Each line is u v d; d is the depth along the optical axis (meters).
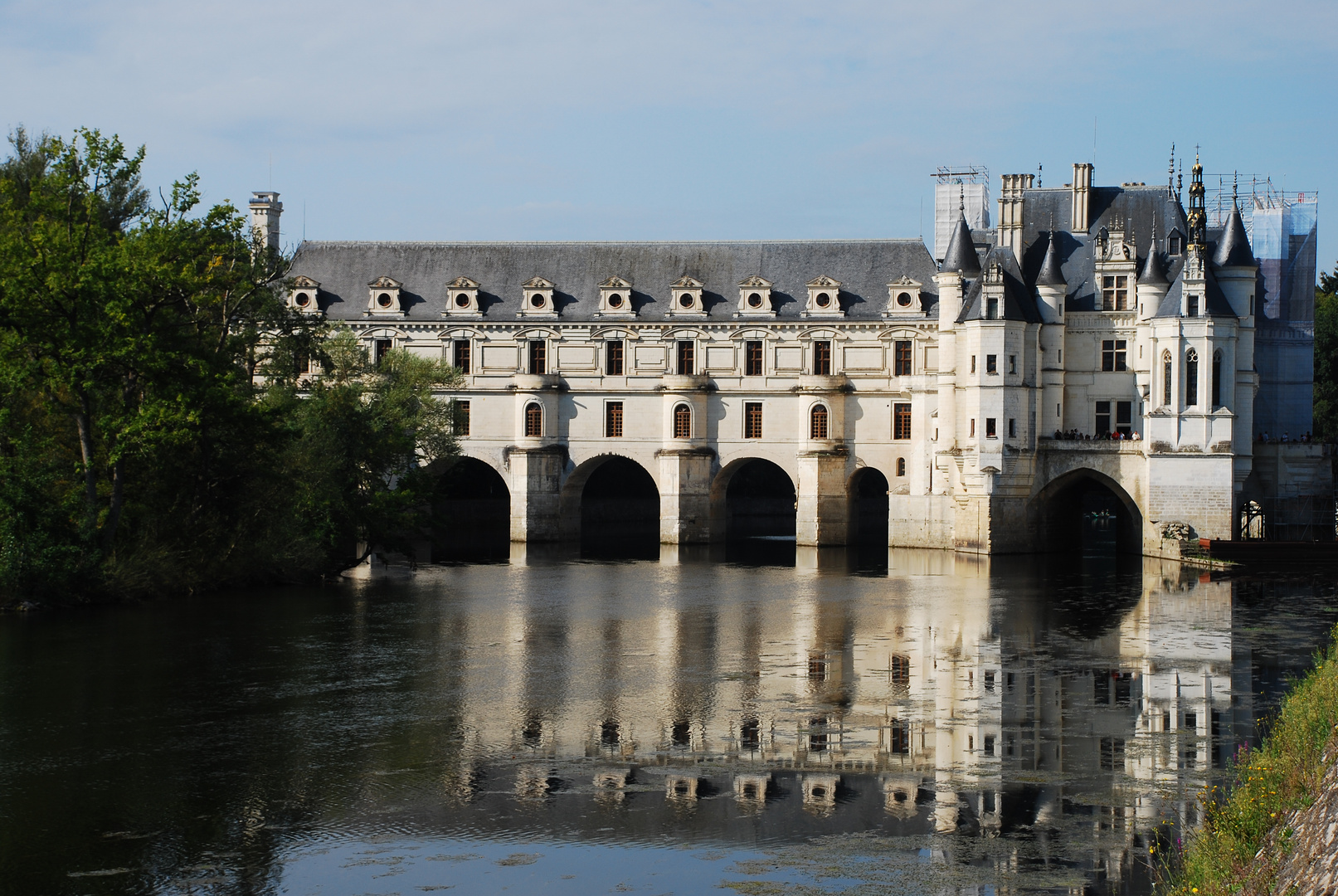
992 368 107.25
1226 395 100.19
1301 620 69.25
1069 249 114.75
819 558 109.56
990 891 30.27
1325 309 133.62
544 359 127.62
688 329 125.81
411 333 128.50
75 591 68.38
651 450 126.44
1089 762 40.78
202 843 33.44
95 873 31.47
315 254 133.12
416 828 34.50
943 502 116.44
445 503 132.00
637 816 35.53
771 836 33.88
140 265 67.94
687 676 53.88
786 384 124.62
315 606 72.81
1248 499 106.69
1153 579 89.00
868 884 30.73
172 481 75.31
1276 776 30.42
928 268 124.44
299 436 82.44
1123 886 30.50
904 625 68.38
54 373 66.62
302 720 45.69
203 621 66.00
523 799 36.91
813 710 47.66
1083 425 111.94
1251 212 113.44
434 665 55.91
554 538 126.94
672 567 102.50
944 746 42.66
